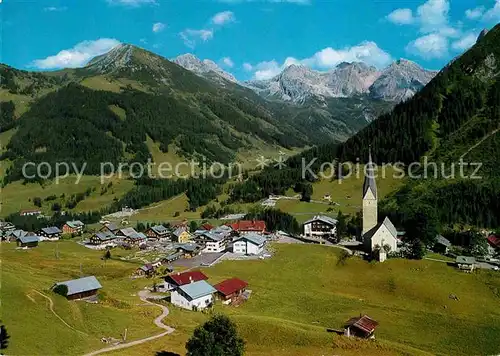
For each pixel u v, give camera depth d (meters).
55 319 83.50
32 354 68.06
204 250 199.00
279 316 112.25
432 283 134.12
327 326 104.56
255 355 82.88
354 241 193.50
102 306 102.06
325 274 148.50
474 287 131.38
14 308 82.19
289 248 182.12
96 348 76.88
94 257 195.38
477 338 100.75
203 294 117.06
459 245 182.62
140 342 82.69
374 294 132.12
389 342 91.44
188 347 69.44
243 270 154.12
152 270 157.38
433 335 102.56
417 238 167.50
